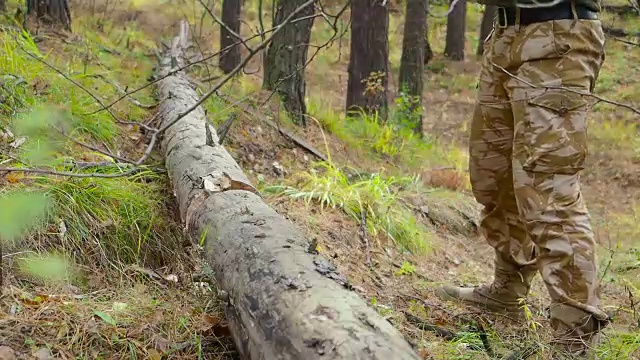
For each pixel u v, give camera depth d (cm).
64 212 284
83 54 577
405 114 826
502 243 325
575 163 260
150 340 228
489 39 308
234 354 231
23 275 251
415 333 292
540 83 263
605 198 902
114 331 226
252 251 221
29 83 402
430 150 816
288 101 647
